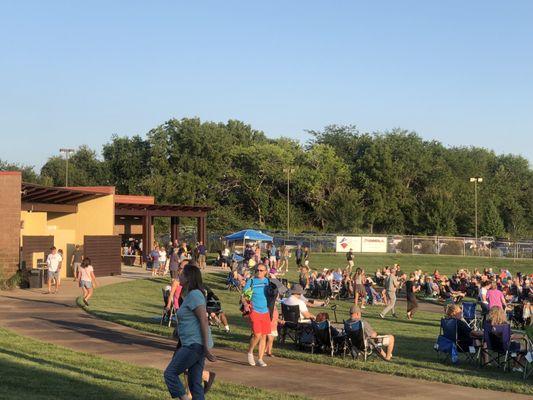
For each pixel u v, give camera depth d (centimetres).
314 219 8581
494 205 8244
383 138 10206
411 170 9044
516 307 2211
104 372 1056
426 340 1741
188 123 8600
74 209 3819
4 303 2214
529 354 1202
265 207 8381
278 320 1481
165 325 1697
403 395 986
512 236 7544
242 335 1591
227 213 7912
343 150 10419
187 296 719
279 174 8331
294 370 1174
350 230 7769
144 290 2936
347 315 2412
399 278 3588
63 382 940
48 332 1573
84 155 9650
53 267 2600
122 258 4469
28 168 9000
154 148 8450
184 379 916
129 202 4628
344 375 1140
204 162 8306
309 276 3316
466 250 6103
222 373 1127
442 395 995
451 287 3472
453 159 10256
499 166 11325
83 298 2225
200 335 714
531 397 1004
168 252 4031
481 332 1395
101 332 1598
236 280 3162
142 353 1305
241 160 8581
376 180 8831
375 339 1307
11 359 1112
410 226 8444
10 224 2786
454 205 7875
